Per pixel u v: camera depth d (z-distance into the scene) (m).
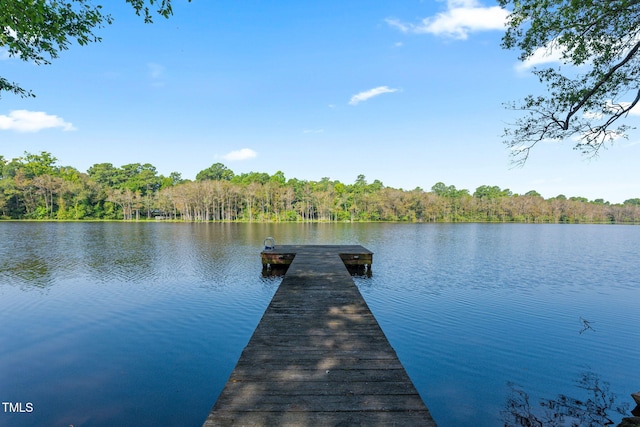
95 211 76.31
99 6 5.60
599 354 6.96
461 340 7.61
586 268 17.52
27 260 18.31
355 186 98.38
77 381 5.71
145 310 9.62
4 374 5.93
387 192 87.75
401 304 10.41
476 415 4.91
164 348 7.06
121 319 8.85
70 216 71.62
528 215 94.19
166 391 5.43
